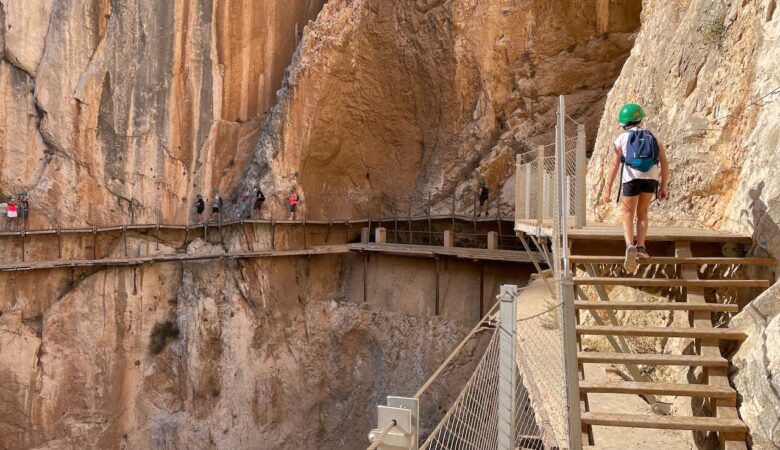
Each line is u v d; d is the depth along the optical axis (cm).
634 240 573
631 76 1152
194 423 2247
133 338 2283
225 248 2355
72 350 2205
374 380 2231
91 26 2370
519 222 900
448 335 2069
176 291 2359
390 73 2389
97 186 2383
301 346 2300
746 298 534
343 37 2264
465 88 2258
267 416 2234
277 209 2334
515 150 2173
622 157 562
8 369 2102
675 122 868
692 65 852
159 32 2430
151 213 2450
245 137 2572
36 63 2352
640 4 2045
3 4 2319
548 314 812
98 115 2372
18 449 2122
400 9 2280
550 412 502
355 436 2211
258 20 2564
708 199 723
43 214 2286
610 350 716
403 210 2478
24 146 2352
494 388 441
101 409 2222
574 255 614
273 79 2603
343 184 2525
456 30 2183
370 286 2347
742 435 407
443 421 297
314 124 2325
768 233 540
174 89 2470
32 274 2169
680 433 488
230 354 2242
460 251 2012
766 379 401
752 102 661
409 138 2470
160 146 2458
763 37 675
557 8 2112
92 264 2156
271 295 2267
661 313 614
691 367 508
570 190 848
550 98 2152
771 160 570
